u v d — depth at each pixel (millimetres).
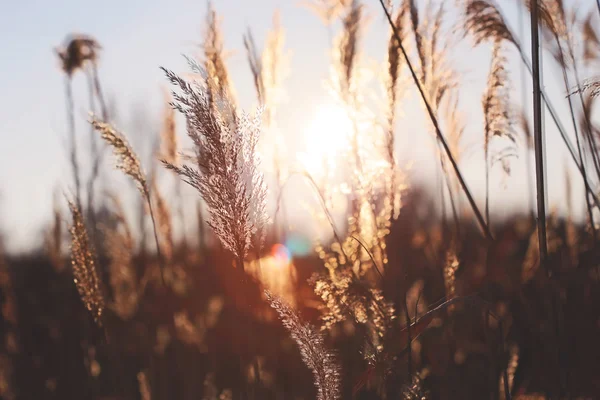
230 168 927
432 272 1554
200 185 933
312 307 1309
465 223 1647
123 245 1783
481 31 1292
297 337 934
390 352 1021
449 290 1353
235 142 929
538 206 1072
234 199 934
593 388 1309
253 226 953
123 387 1598
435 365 1415
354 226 1285
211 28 1384
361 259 1213
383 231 1247
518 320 1434
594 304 1392
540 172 1061
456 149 1455
